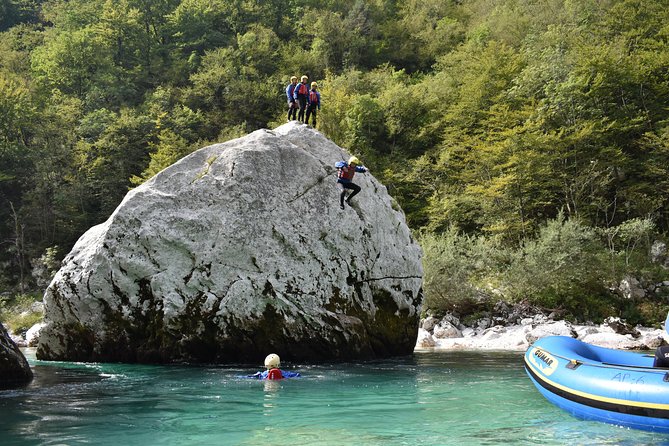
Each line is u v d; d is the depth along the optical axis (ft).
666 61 112.88
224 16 253.44
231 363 39.40
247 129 190.19
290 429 19.61
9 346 31.76
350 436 18.54
